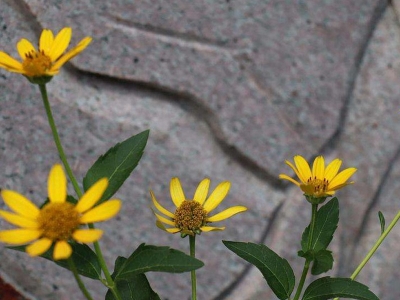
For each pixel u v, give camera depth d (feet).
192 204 1.95
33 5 2.89
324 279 1.84
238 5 3.05
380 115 3.35
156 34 2.99
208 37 3.03
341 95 3.25
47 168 3.03
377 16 3.32
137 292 1.84
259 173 3.22
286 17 3.11
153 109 3.07
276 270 1.90
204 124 3.13
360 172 3.38
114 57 2.97
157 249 1.69
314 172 1.93
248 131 3.14
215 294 3.24
